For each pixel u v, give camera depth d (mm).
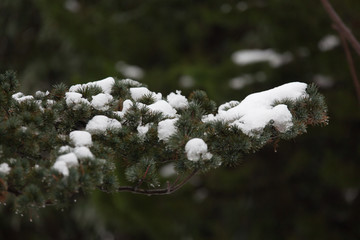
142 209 8867
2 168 2475
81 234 12461
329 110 8484
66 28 9703
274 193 9852
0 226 12055
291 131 2910
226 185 9594
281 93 3068
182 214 9320
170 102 3277
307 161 9320
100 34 9852
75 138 2697
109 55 9906
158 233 9086
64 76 11836
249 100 3066
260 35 10820
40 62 12133
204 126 2885
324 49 8469
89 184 2377
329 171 8609
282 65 8992
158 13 10078
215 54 11156
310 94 3059
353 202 9570
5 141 2660
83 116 2963
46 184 2432
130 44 10047
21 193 2463
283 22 8414
